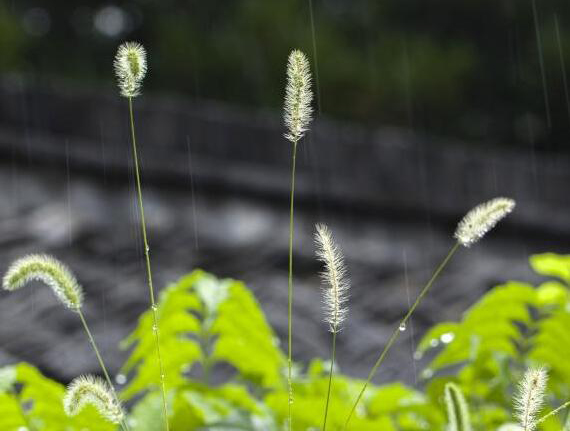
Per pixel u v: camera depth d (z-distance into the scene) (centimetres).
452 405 173
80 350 537
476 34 2467
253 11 2253
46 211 794
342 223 848
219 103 2264
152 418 220
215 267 732
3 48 2208
